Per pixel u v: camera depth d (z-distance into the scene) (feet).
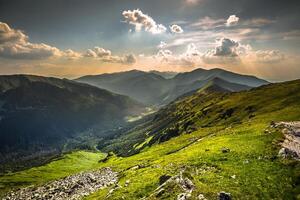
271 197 128.16
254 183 137.49
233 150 192.44
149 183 175.63
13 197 316.60
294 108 350.23
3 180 579.48
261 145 194.39
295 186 138.62
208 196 115.03
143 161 358.02
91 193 227.61
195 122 614.34
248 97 620.08
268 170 152.87
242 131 261.85
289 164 159.33
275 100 489.26
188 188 125.08
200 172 156.97
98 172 364.58
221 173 150.20
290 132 222.48
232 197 120.78
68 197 239.91
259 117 345.10
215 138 268.21
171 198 117.60
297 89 526.98
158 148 439.22
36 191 323.16
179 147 376.07
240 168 157.58
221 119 542.16
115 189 187.21
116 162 472.85
